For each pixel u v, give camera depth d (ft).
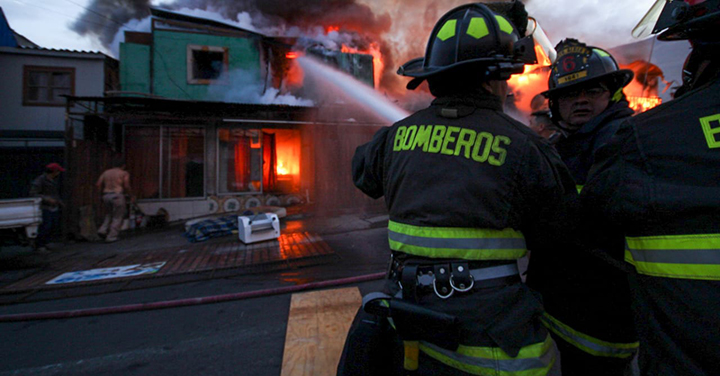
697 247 2.23
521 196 3.21
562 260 4.70
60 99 33.81
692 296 2.24
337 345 8.42
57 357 9.05
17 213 19.10
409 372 3.36
